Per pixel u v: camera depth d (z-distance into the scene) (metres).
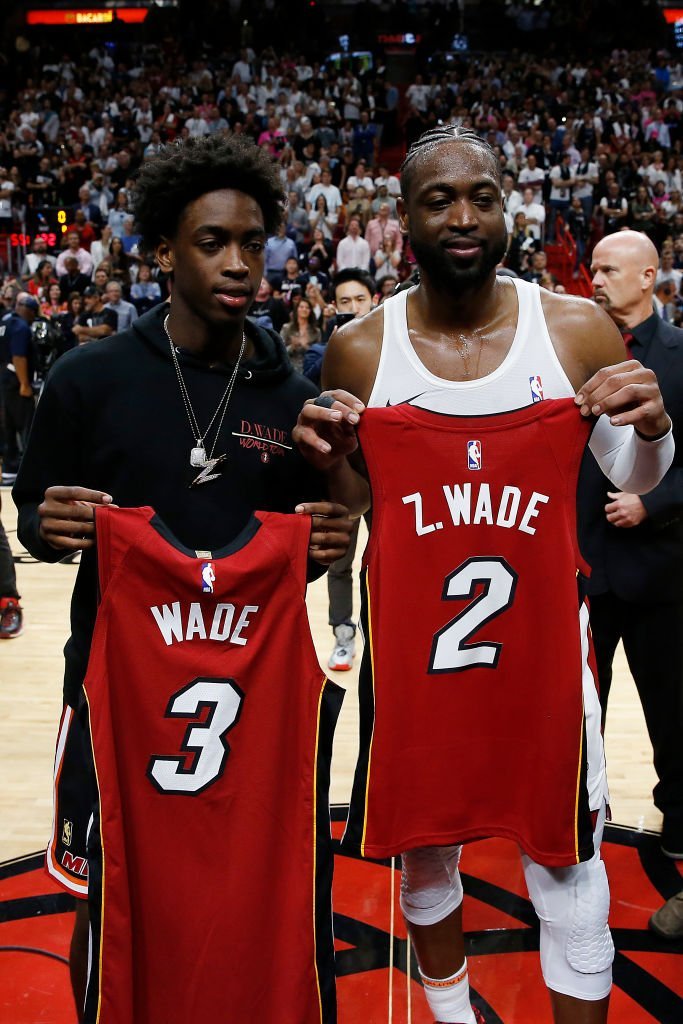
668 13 20.52
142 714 1.53
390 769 1.62
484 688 1.64
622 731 3.52
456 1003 1.89
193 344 1.60
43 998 2.12
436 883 1.84
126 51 18.94
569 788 1.61
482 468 1.60
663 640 2.47
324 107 16.05
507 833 1.67
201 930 1.52
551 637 1.61
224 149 1.52
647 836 2.80
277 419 1.64
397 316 1.73
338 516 1.58
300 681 1.56
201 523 1.59
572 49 19.56
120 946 1.49
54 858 1.66
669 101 16.59
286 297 9.20
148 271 9.75
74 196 12.95
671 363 2.37
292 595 1.55
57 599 5.09
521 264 10.02
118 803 1.50
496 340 1.69
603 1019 1.71
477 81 17.39
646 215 12.48
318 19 19.11
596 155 13.82
